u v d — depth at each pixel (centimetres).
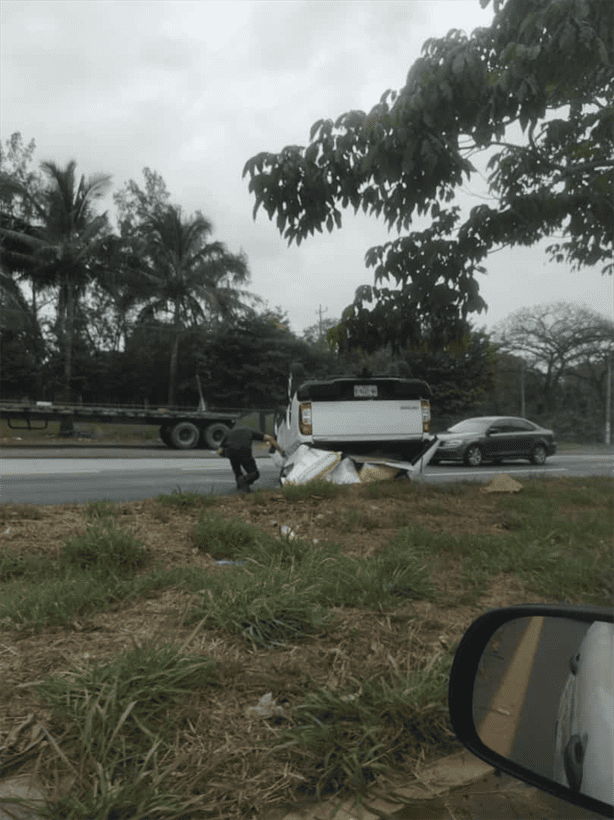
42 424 2605
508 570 524
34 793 214
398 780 237
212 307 3709
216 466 1698
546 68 585
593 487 1094
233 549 544
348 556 530
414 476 1470
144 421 2516
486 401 4703
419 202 716
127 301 3650
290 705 282
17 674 297
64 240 3419
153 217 3766
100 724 246
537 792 228
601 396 4838
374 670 314
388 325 892
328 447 966
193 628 364
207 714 271
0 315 3562
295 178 704
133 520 650
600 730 108
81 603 388
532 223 812
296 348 3959
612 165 793
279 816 215
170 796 213
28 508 673
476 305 821
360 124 693
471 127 672
